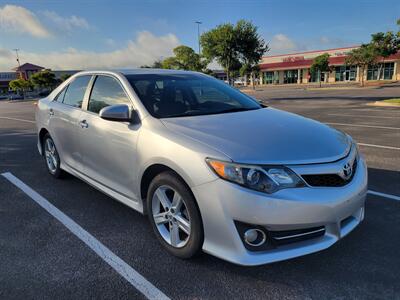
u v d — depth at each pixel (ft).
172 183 9.23
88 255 10.11
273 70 212.43
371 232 11.14
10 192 15.42
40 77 208.44
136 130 10.54
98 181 12.89
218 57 99.09
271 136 9.32
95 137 12.33
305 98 77.41
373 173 17.28
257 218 7.97
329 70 150.82
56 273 9.23
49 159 17.34
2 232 11.61
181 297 8.25
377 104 54.49
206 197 8.37
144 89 11.81
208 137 9.12
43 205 13.84
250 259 8.16
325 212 8.29
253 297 8.20
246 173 8.05
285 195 8.02
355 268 9.24
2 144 27.89
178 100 11.92
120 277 9.04
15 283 8.82
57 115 15.26
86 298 8.24
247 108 12.59
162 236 10.14
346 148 9.80
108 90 12.66
